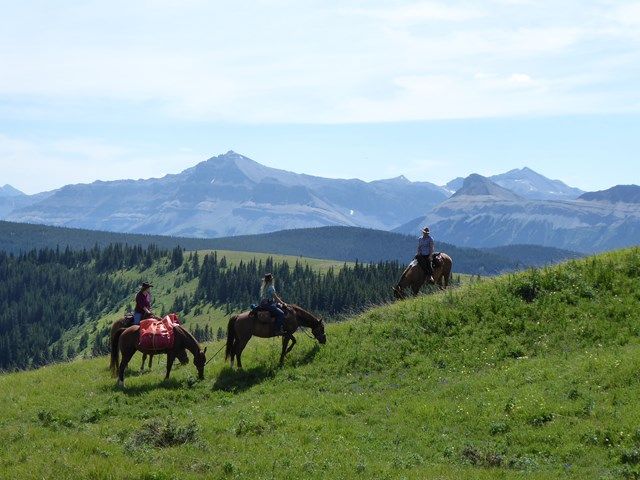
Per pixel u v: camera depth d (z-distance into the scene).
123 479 13.50
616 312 22.97
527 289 25.81
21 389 23.30
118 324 24.22
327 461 14.70
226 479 13.60
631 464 14.09
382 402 19.72
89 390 22.27
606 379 18.16
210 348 29.28
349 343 24.94
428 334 24.47
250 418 18.08
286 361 24.33
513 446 15.77
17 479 13.53
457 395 19.36
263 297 24.02
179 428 16.42
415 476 13.77
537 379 19.36
